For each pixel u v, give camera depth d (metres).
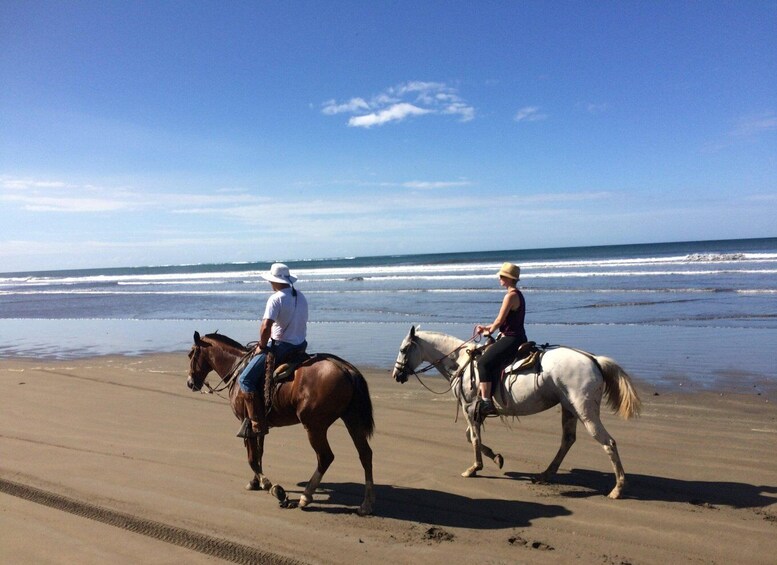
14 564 4.82
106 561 4.87
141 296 39.88
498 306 24.64
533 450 7.95
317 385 5.91
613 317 20.48
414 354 7.85
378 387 12.05
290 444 8.35
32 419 9.83
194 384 7.32
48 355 17.09
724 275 33.44
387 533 5.43
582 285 31.70
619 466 6.21
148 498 6.29
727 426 8.59
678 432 8.43
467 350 7.29
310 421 5.95
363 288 36.97
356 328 20.20
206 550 5.09
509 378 6.77
